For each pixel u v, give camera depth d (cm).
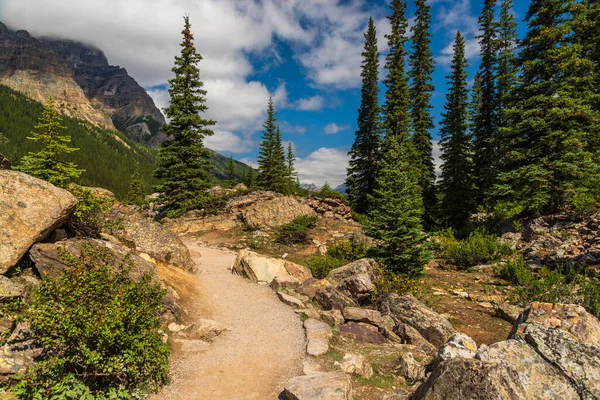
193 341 922
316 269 1772
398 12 3772
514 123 2362
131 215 1524
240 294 1414
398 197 1641
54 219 855
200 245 2686
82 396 552
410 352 888
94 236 1101
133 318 610
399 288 1345
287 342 979
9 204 797
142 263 1077
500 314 1238
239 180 8931
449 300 1422
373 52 4119
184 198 3148
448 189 3181
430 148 3819
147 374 682
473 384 492
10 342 591
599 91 2438
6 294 672
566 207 2070
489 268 1881
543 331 578
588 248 1611
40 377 540
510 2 3622
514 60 2427
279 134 6278
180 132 3200
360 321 1148
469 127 3691
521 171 2116
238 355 891
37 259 802
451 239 2402
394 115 3472
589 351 525
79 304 596
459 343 757
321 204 3588
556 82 2133
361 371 782
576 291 1270
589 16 2522
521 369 511
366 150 3988
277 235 2900
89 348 571
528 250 1919
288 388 645
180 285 1299
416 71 3881
